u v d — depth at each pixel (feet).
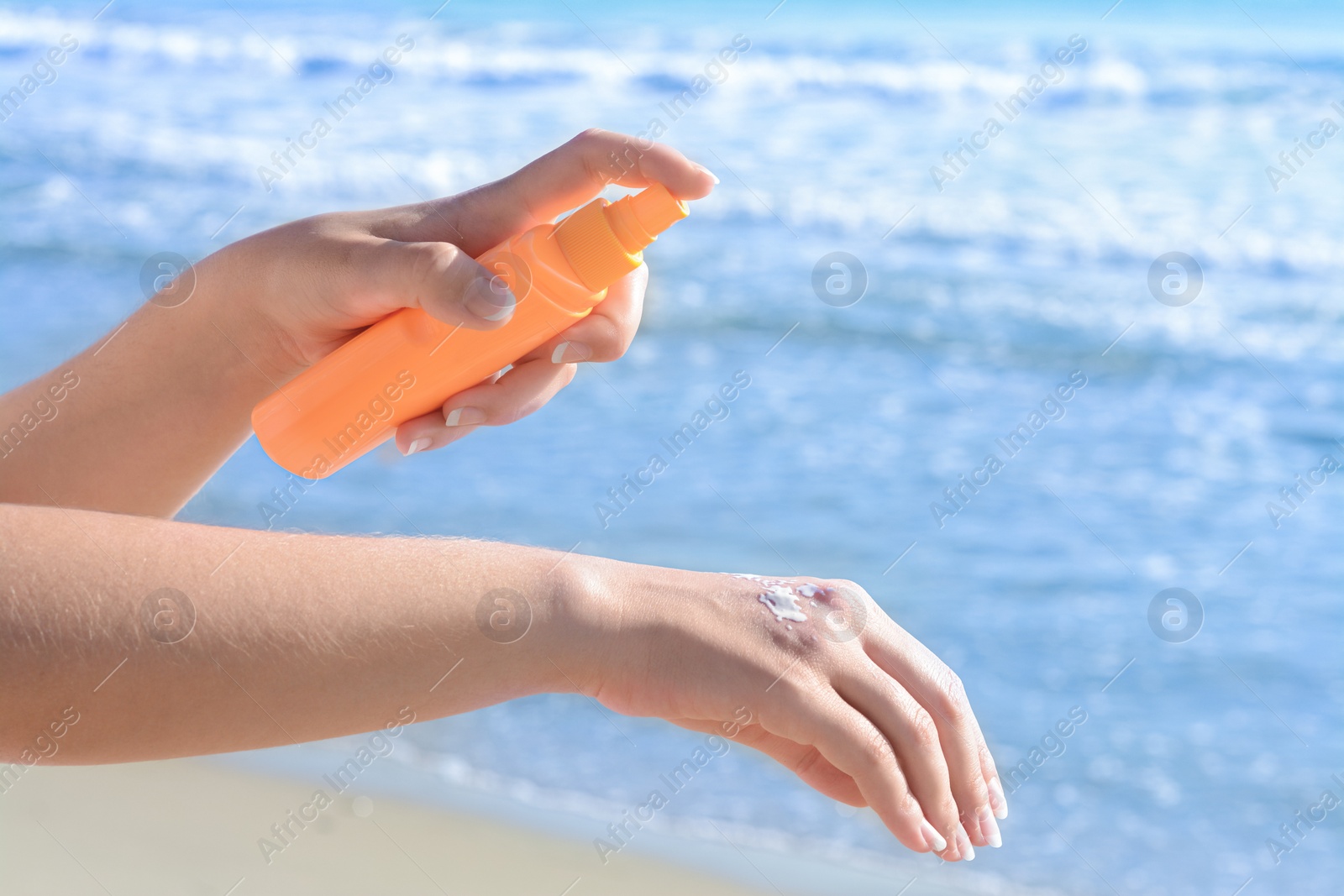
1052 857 10.71
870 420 20.92
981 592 15.17
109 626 2.34
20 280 26.45
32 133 39.93
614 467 18.40
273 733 2.52
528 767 11.84
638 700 2.88
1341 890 10.25
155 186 35.32
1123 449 19.92
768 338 25.35
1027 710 12.85
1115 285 29.73
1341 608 14.58
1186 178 35.65
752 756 12.14
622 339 4.26
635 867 10.21
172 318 4.18
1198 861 10.64
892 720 2.97
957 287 29.22
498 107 42.98
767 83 44.93
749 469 18.57
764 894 9.84
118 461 4.27
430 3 58.39
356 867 9.70
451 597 2.71
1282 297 28.78
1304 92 42.73
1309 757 11.98
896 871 10.36
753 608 3.03
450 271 3.70
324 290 3.94
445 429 4.23
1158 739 12.34
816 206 32.86
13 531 2.39
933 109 43.93
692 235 32.48
